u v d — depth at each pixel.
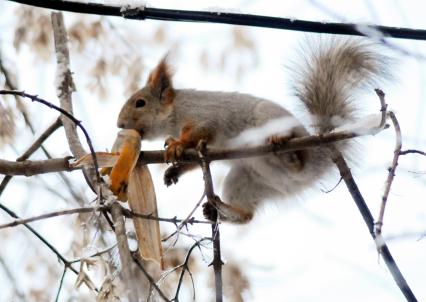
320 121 9.55
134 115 10.20
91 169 7.29
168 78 10.30
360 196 7.99
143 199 7.70
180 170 9.77
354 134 7.91
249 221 10.09
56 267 9.52
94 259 6.29
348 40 9.75
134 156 7.67
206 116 9.99
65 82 8.87
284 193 10.00
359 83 9.65
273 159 9.49
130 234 8.52
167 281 8.69
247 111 9.93
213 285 8.73
